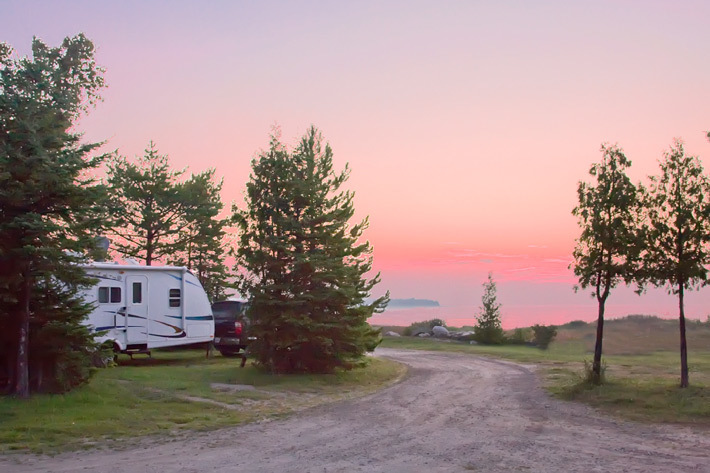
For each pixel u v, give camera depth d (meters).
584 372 14.51
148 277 18.97
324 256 16.55
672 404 11.18
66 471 6.98
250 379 15.10
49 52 21.39
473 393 13.86
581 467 7.14
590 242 14.00
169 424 9.88
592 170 13.95
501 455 7.80
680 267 12.60
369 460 7.58
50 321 11.51
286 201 16.78
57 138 11.20
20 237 10.91
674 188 12.93
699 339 25.56
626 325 30.73
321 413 11.27
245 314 17.06
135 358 20.66
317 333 16.41
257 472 6.97
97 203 12.15
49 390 11.58
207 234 26.97
